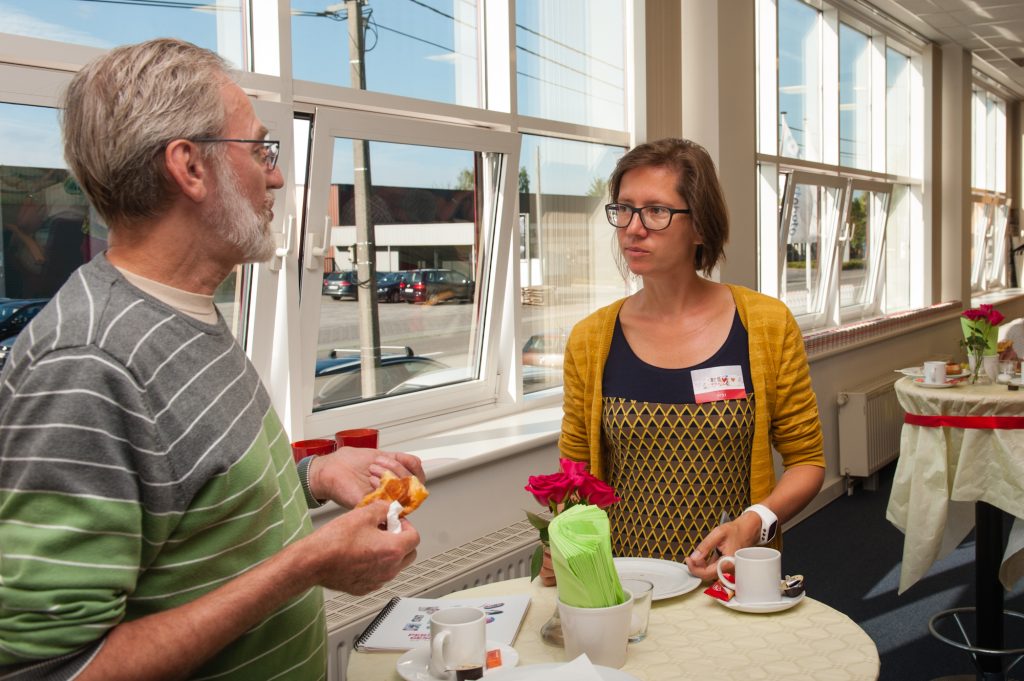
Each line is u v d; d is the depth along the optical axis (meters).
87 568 0.84
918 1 6.43
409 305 3.13
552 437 3.16
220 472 0.96
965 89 8.27
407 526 1.07
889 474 6.10
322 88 2.66
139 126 0.94
